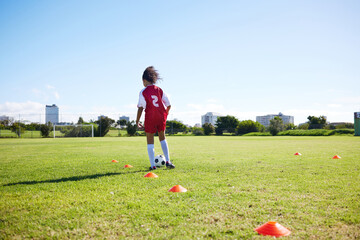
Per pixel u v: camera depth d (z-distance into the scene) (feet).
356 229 5.70
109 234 5.53
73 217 6.57
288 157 20.95
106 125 112.16
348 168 14.66
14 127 99.76
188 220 6.30
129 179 11.64
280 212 6.86
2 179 12.09
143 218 6.46
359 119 85.76
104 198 8.31
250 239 5.23
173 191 9.16
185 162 17.88
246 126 126.00
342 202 7.72
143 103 14.46
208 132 130.00
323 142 46.52
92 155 24.59
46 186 10.25
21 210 7.17
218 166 15.76
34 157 23.06
